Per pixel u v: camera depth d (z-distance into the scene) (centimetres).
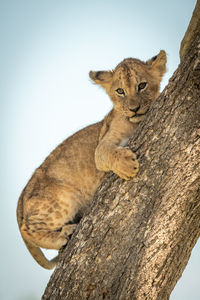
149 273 653
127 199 689
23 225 1097
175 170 655
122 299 652
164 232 654
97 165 960
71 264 710
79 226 744
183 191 650
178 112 664
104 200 718
